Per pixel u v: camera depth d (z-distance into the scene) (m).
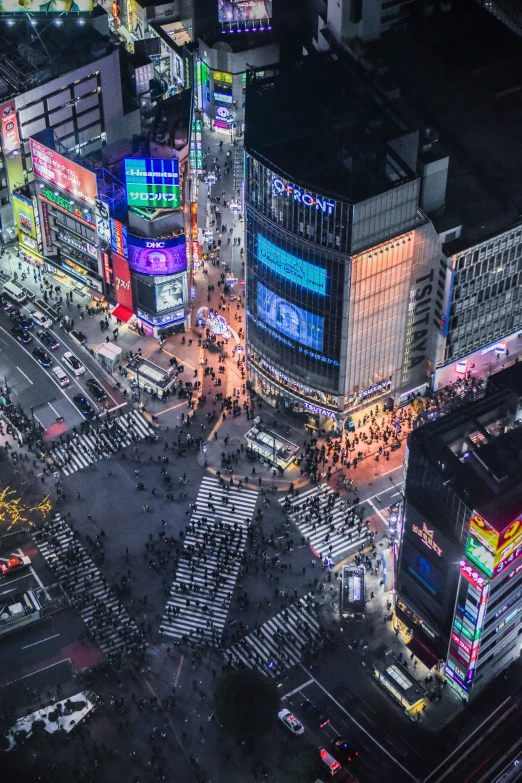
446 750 193.62
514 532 175.75
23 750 193.25
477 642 188.50
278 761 191.50
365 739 194.88
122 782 189.38
